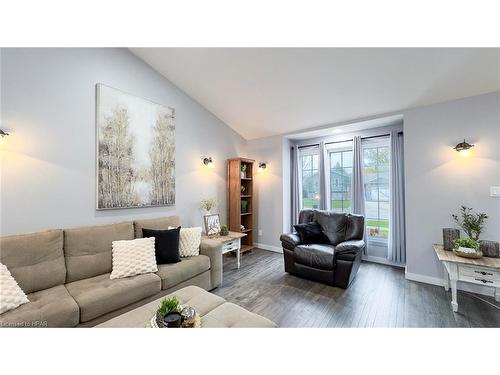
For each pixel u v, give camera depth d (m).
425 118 2.88
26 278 1.73
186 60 2.93
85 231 2.17
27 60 2.03
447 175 2.72
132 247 2.25
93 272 2.12
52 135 2.17
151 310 1.51
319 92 3.04
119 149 2.67
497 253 2.28
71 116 2.29
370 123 3.50
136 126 2.85
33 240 1.84
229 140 4.47
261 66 2.81
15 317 1.37
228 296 2.52
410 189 2.96
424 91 2.65
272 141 4.54
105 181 2.53
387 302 2.35
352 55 2.38
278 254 4.23
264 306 2.29
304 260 2.91
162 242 2.47
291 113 3.66
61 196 2.22
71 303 1.57
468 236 2.58
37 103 2.08
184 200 3.55
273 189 4.51
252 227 4.55
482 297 2.44
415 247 2.92
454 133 2.68
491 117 2.47
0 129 1.88
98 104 2.48
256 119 4.07
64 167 2.24
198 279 2.52
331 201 4.27
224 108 3.92
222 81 3.25
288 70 2.78
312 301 2.38
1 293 1.46
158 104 3.12
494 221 2.45
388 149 3.64
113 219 2.64
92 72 2.47
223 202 4.31
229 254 4.14
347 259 2.66
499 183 2.43
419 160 2.90
